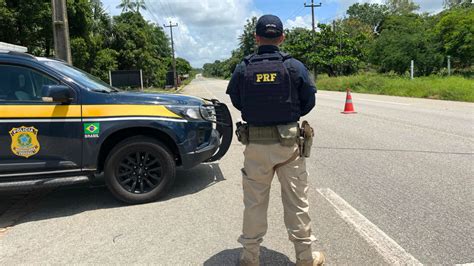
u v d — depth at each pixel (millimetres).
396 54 36469
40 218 4609
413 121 10828
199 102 5348
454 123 10258
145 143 4828
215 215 4449
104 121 4719
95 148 4723
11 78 4676
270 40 2910
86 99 4754
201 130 5234
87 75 5461
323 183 5453
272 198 4926
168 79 59531
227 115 5652
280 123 2859
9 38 21328
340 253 3455
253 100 2844
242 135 2965
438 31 36281
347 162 6570
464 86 18828
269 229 4023
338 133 9359
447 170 5863
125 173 4883
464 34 33938
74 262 3492
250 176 2990
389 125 10281
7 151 4582
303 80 2824
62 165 4695
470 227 3889
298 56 46156
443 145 7598
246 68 2896
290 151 2877
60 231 4191
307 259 3059
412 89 21047
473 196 4734
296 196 2984
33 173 4660
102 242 3871
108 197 5273
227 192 5250
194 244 3756
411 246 3537
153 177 4934
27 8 20859
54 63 5078
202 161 5312
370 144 7957
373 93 25109
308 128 2959
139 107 4855
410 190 5027
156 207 4777
